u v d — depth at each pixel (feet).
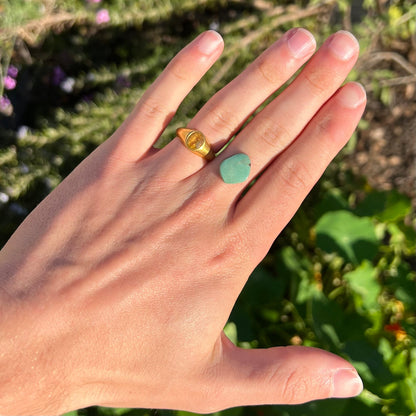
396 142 1.27
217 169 0.65
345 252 0.95
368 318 0.92
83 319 0.59
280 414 0.86
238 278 0.64
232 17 1.16
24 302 0.58
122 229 0.63
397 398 0.86
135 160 0.67
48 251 0.62
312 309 0.88
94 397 0.62
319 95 0.64
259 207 0.64
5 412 0.57
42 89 1.14
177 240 0.63
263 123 0.65
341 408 0.84
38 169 0.95
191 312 0.61
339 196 1.04
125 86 1.05
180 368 0.60
